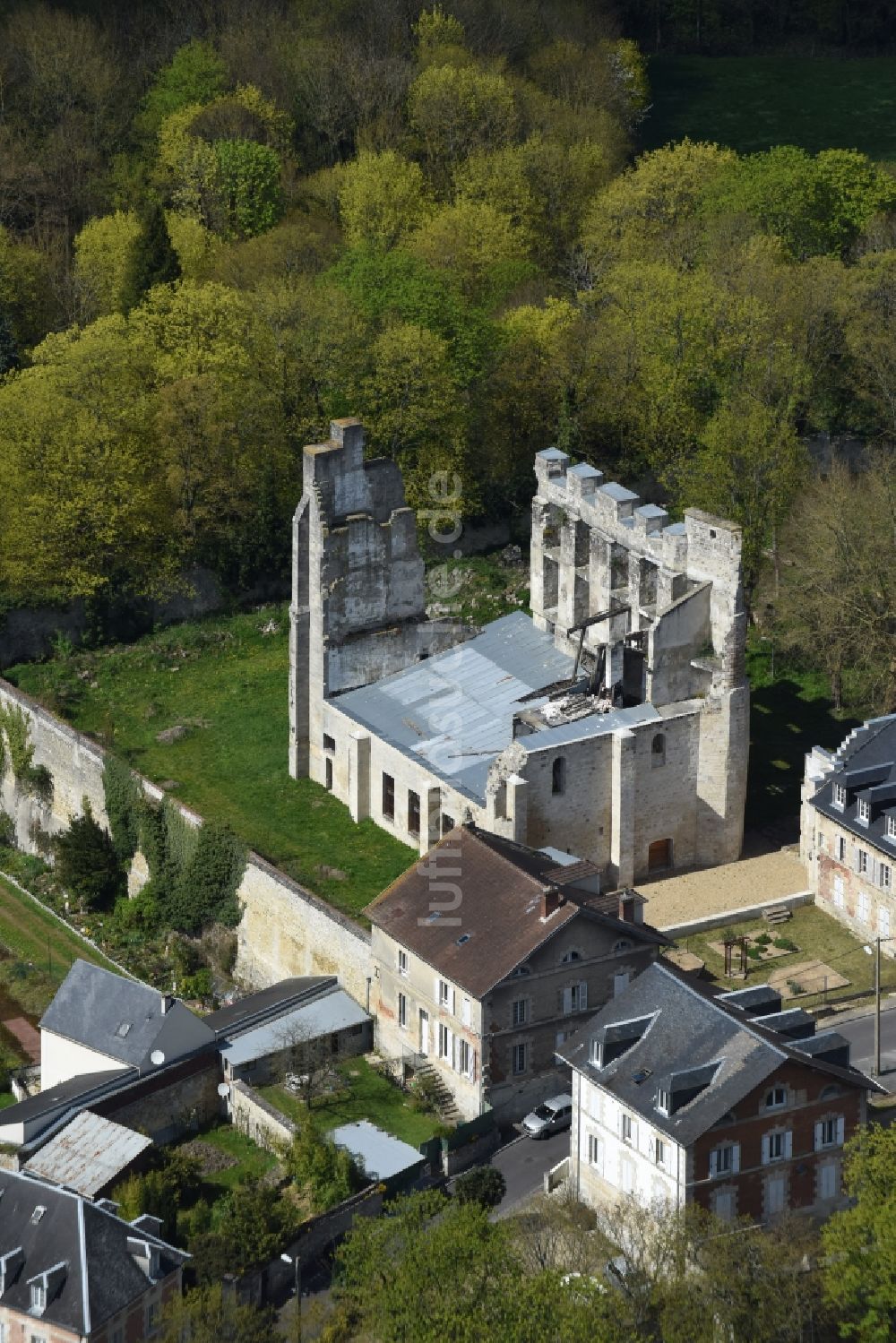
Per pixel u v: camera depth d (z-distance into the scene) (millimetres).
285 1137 186625
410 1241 159750
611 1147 171750
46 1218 168875
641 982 177125
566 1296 153750
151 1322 168250
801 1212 170000
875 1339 152750
